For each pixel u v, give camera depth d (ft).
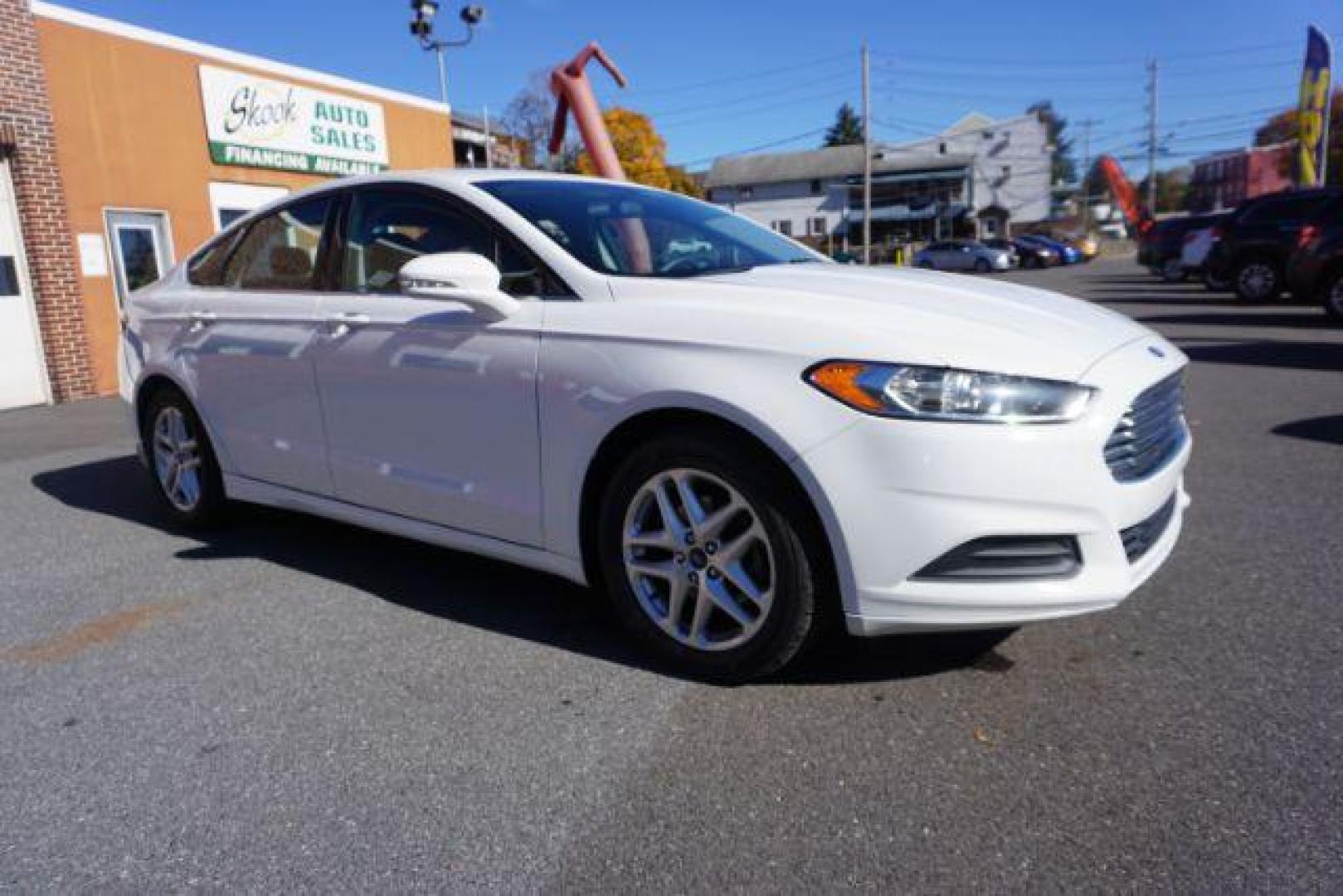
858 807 6.58
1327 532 11.97
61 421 26.53
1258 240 45.57
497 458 9.50
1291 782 6.62
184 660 9.43
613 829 6.46
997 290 9.67
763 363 7.74
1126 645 8.93
